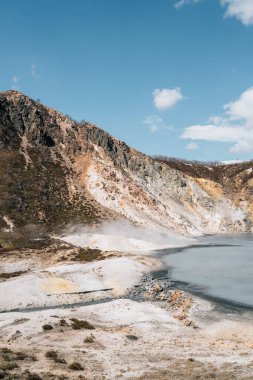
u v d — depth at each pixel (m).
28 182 126.19
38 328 36.91
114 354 30.09
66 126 158.50
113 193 134.12
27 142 146.12
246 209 191.75
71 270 63.00
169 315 43.38
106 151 161.62
